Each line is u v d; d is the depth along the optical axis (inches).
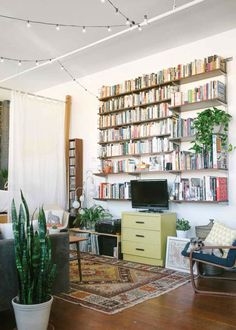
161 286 139.6
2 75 245.9
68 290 119.7
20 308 91.0
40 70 236.8
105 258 194.2
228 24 171.5
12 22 166.4
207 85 174.7
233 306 116.8
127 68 224.5
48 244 97.7
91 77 247.8
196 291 131.2
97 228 206.4
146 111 203.5
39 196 231.3
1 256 99.8
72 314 109.8
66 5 151.3
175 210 193.8
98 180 238.5
